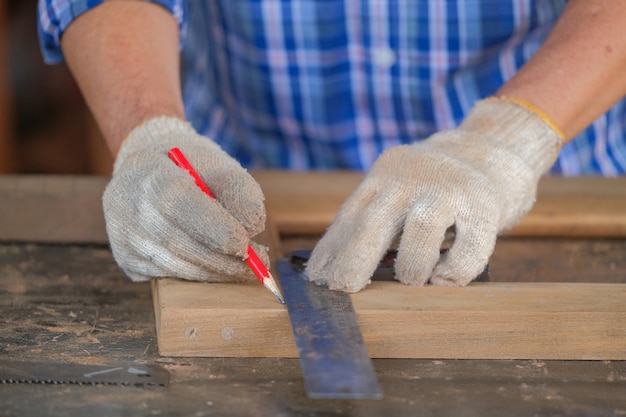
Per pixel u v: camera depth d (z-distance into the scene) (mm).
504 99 1666
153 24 1870
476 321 1386
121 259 1487
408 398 1256
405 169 1511
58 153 4348
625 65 1695
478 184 1478
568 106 1658
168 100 1718
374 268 1452
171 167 1440
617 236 1957
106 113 1740
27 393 1226
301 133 2414
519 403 1256
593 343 1411
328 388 1146
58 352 1351
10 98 4227
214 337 1356
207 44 2471
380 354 1391
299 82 2316
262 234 1744
